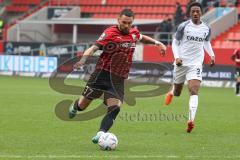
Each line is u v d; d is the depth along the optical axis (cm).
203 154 2828
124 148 2978
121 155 2747
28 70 11294
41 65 11100
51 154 2742
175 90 4153
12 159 2588
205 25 3822
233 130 3875
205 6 11675
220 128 3975
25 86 8425
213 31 11125
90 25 12488
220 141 3319
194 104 3675
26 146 2988
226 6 11856
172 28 10844
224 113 5125
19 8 13925
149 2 12738
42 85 8744
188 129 3669
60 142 3156
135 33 3030
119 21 2972
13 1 14050
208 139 3397
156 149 2964
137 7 12775
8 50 11875
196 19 3806
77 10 12912
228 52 9888
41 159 2600
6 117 4394
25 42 11662
